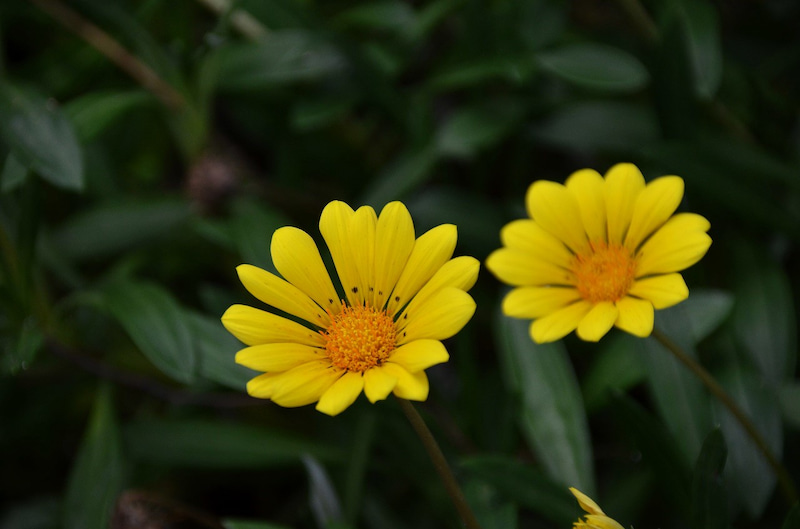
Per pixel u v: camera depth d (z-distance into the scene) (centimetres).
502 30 74
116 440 70
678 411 65
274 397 59
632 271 61
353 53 74
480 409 72
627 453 72
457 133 74
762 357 70
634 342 66
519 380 68
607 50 72
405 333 59
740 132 75
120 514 68
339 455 70
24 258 70
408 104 74
